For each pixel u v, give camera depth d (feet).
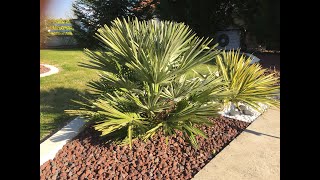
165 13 40.60
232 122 13.78
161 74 10.42
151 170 9.60
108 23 48.49
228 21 40.32
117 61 11.91
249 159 10.34
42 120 14.21
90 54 12.44
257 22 38.65
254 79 12.82
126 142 10.62
